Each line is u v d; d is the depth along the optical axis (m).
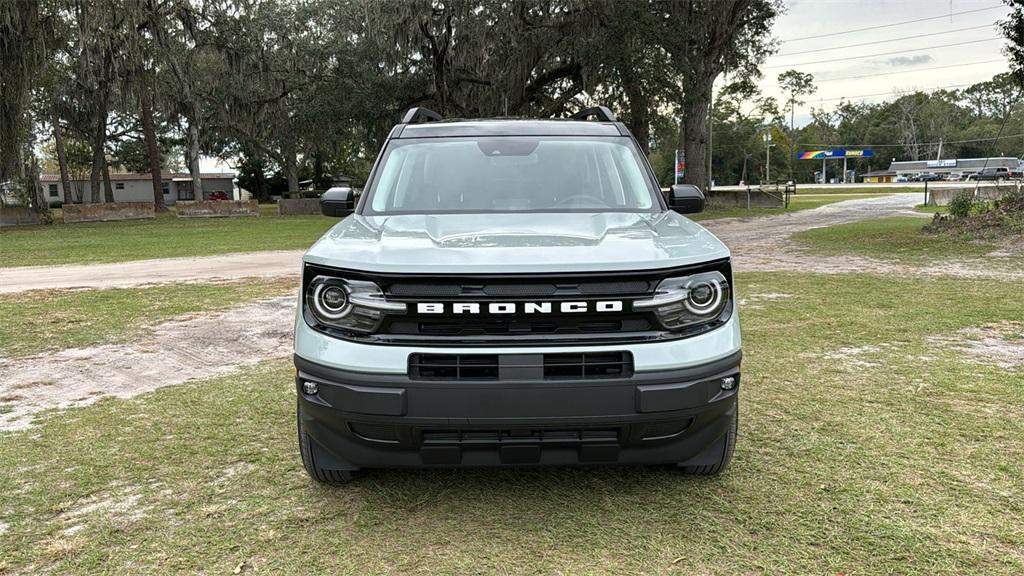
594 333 2.66
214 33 38.25
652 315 2.67
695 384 2.68
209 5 37.69
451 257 2.69
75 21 29.73
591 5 27.33
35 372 5.50
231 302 8.72
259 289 9.80
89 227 27.31
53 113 44.47
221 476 3.47
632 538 2.82
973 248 12.88
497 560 2.66
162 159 70.69
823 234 17.62
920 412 4.28
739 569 2.58
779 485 3.28
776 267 11.48
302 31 39.66
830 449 3.71
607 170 3.98
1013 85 16.56
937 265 11.21
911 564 2.59
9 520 3.02
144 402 4.69
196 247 17.06
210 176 85.44
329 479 3.30
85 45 28.97
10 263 13.86
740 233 19.31
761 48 32.03
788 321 7.04
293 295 9.25
